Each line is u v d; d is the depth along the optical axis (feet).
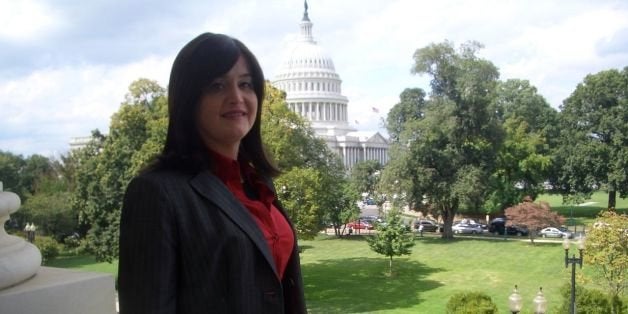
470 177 212.02
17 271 13.30
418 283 149.48
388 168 223.71
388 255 161.27
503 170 264.72
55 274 14.74
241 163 11.37
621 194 264.52
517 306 61.87
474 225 251.39
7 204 14.30
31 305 13.05
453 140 221.87
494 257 183.73
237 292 8.80
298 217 132.67
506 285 143.43
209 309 8.59
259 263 9.36
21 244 14.60
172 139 9.86
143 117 154.10
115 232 145.18
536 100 328.29
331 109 490.49
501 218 255.29
